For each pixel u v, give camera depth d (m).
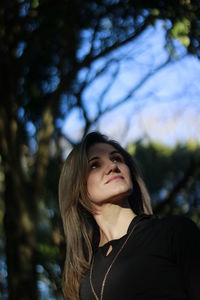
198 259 1.98
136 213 2.48
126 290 2.03
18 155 6.00
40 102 6.83
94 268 2.23
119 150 2.53
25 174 6.11
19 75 6.45
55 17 5.46
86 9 5.40
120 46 5.66
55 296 5.54
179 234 2.04
